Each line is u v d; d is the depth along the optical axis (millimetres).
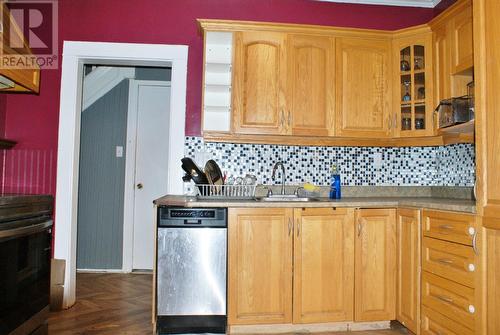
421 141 2791
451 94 2539
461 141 2562
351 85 2820
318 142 2814
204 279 2311
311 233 2402
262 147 3025
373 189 3113
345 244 2434
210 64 2785
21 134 2887
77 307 2803
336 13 3189
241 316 2332
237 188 2740
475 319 1795
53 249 2814
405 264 2381
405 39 2830
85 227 3910
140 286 3355
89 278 3627
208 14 3053
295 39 2773
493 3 1760
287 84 2738
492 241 1729
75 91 2926
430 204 2148
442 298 2031
